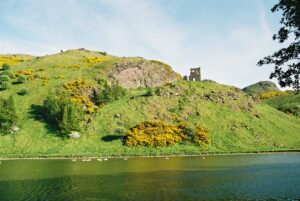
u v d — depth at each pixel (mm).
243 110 122125
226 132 104938
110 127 101688
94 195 39344
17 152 86125
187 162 70562
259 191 41156
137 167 62594
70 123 96312
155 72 158750
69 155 82875
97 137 96750
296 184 45406
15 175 53094
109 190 41812
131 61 153875
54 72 140750
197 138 97938
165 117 110812
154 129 98812
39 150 87938
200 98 124188
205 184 45594
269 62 24625
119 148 90500
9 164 67875
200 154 87812
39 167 62875
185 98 122750
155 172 56250
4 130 95312
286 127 116938
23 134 95500
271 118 122625
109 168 61344
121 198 37719
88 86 124625
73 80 130125
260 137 104688
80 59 167500
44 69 145125
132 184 45562
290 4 22500
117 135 96312
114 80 139250
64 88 122500
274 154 87500
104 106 114750
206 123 109125
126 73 147000
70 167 62781
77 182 47125
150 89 123438
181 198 37688
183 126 102000
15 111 98812
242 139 101750
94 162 71688
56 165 66062
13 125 96938
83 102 114250
